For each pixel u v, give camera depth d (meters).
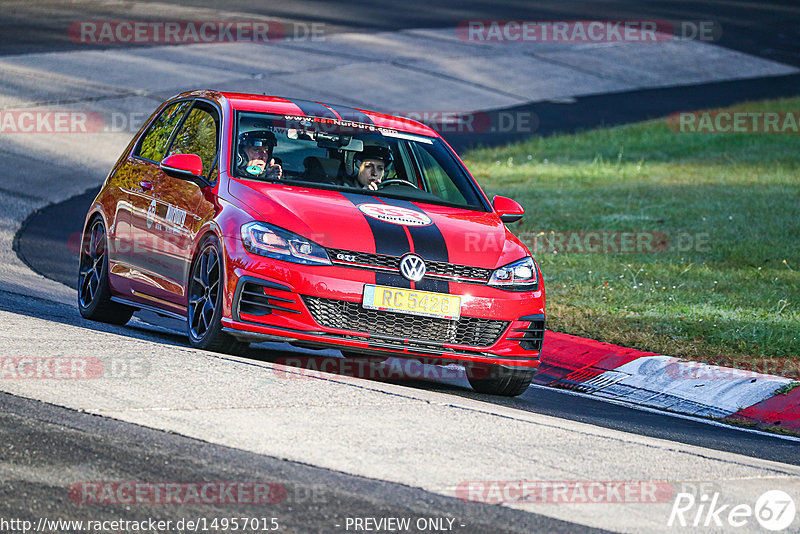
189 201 27.33
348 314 24.44
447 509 15.59
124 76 92.44
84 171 64.50
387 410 20.88
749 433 26.33
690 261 47.69
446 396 23.91
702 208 60.53
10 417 17.95
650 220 57.19
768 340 33.94
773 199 63.09
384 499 15.75
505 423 21.05
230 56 107.56
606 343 33.56
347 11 143.88
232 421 18.84
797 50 148.12
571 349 33.19
